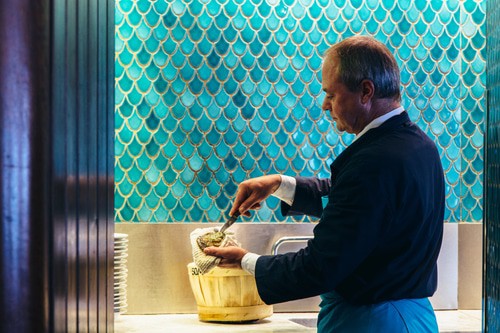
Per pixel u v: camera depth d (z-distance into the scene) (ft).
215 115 8.80
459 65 9.18
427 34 9.12
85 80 2.38
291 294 6.02
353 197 5.73
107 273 3.02
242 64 8.83
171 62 8.75
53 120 1.83
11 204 1.76
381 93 6.18
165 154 8.75
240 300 7.93
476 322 8.36
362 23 9.02
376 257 5.93
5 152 1.76
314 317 8.63
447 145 9.18
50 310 1.83
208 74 8.79
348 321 6.06
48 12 1.80
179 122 8.76
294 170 8.93
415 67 9.12
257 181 7.54
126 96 8.72
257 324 8.05
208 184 8.80
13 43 1.75
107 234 3.01
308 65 8.93
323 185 7.77
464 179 9.20
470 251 9.19
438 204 6.27
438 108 9.16
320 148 8.96
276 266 6.14
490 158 3.21
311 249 5.89
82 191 2.31
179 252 8.73
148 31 8.71
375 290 5.94
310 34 8.93
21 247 1.77
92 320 2.57
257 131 8.86
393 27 9.07
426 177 5.98
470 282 9.21
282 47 8.89
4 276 1.76
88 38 2.44
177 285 8.73
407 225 5.90
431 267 6.28
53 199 1.83
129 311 8.70
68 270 2.06
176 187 8.77
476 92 9.18
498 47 2.99
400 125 6.18
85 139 2.38
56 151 1.87
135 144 8.72
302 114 8.93
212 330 7.66
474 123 9.18
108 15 3.01
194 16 8.76
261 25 8.85
